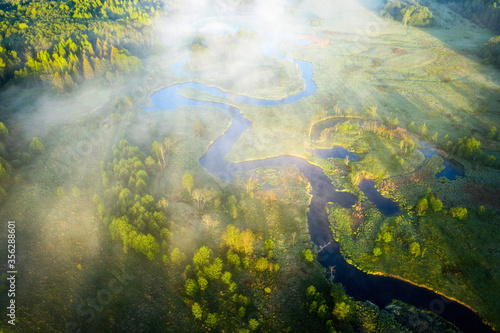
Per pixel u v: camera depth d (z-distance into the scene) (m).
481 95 192.50
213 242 107.56
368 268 101.12
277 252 105.62
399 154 149.25
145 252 97.19
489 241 104.88
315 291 90.75
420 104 187.88
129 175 128.00
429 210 117.62
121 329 81.88
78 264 96.25
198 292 91.00
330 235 113.19
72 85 192.62
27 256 97.25
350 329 83.56
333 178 139.12
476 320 86.44
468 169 138.12
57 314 83.31
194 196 125.62
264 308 88.62
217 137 167.75
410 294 93.50
